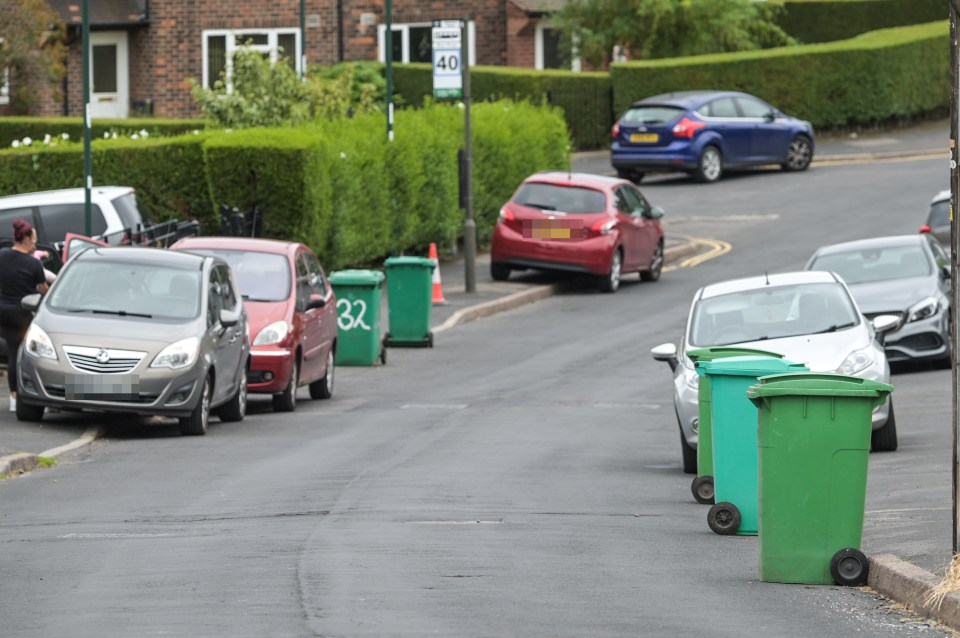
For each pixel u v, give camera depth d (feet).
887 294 163.73
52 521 89.97
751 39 394.93
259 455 117.39
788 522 72.64
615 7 378.12
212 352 131.23
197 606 65.98
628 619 64.39
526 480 105.40
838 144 370.32
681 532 86.58
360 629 61.57
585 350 186.60
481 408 146.72
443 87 227.20
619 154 331.36
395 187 242.78
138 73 375.86
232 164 212.43
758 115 336.70
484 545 80.74
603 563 76.74
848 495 72.59
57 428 129.39
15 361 135.54
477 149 265.34
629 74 366.63
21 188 218.79
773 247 259.80
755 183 328.70
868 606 68.03
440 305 220.02
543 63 393.50
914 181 316.81
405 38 382.83
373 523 87.15
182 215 221.66
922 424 129.90
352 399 157.48
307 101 270.26
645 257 242.58
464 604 66.39
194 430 129.29
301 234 213.46
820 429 72.43
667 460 116.78
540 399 152.25
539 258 235.81
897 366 171.01
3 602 67.62
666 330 199.31
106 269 134.51
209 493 99.30
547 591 69.62
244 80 267.39
